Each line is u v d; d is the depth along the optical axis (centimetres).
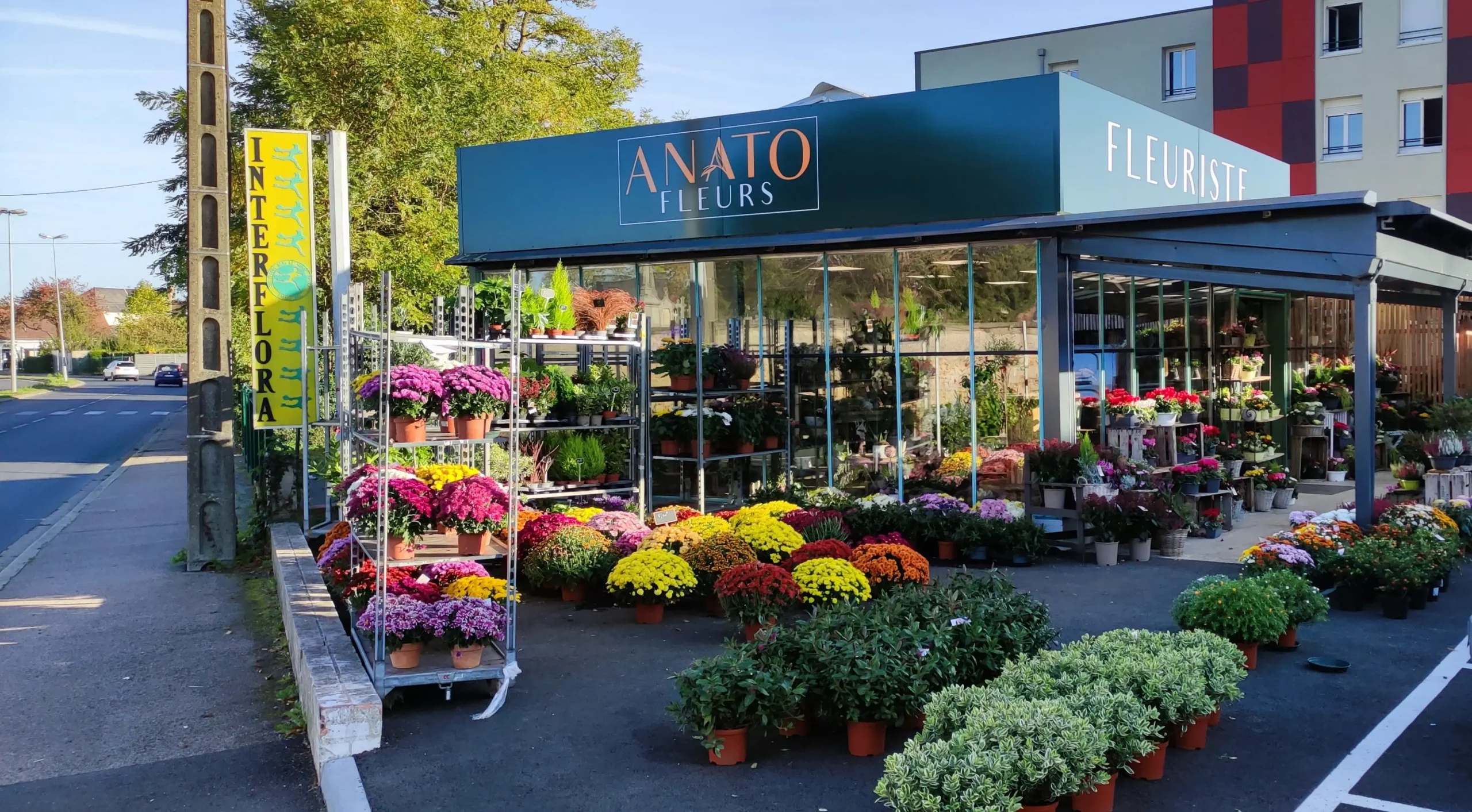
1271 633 664
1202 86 2898
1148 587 919
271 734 620
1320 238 918
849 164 1192
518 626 830
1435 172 2597
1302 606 712
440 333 983
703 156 1280
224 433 1130
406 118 2386
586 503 1127
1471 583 926
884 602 645
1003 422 1115
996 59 3131
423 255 2373
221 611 926
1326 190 2734
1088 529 1030
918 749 443
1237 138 2809
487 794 508
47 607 956
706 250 1252
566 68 3428
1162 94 2955
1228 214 955
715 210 1277
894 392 1180
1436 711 593
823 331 1221
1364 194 875
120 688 709
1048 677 514
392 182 2377
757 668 561
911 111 1154
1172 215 988
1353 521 948
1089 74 3030
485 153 1431
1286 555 829
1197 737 540
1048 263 1083
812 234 1202
